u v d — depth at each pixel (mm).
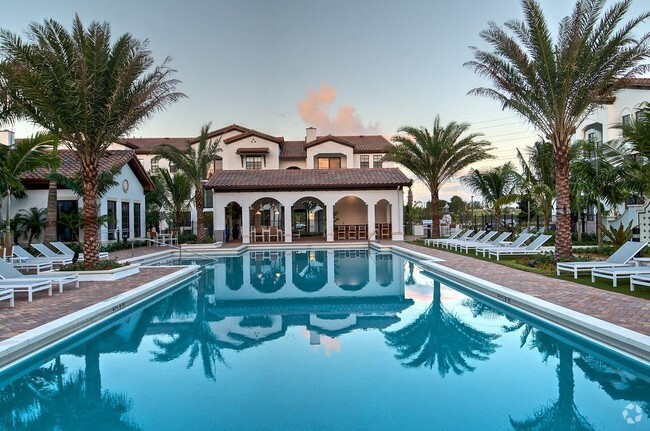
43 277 9586
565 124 12477
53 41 11234
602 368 5211
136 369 5387
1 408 4344
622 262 10172
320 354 5844
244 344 6418
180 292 11016
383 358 5660
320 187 26203
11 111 12352
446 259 15227
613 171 15781
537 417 3939
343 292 10789
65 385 4887
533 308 7473
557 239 12531
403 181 26172
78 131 11555
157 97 12828
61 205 20531
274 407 4191
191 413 4078
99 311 7570
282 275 13961
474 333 6809
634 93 22812
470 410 4082
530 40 12086
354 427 3754
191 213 35969
